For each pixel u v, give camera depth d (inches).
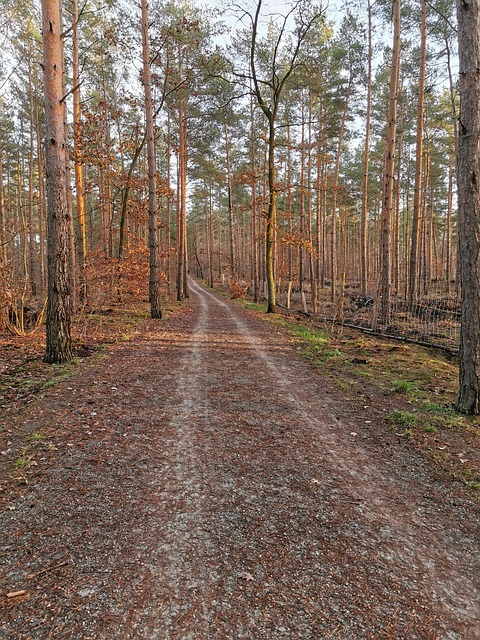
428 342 441.4
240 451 159.3
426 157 1007.0
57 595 84.6
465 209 189.8
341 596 85.8
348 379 271.4
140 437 170.2
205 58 700.0
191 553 98.7
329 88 840.9
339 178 1232.8
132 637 74.9
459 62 186.4
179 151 911.0
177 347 375.2
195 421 190.7
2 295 387.2
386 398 228.7
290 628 77.2
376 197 1250.6
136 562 95.2
